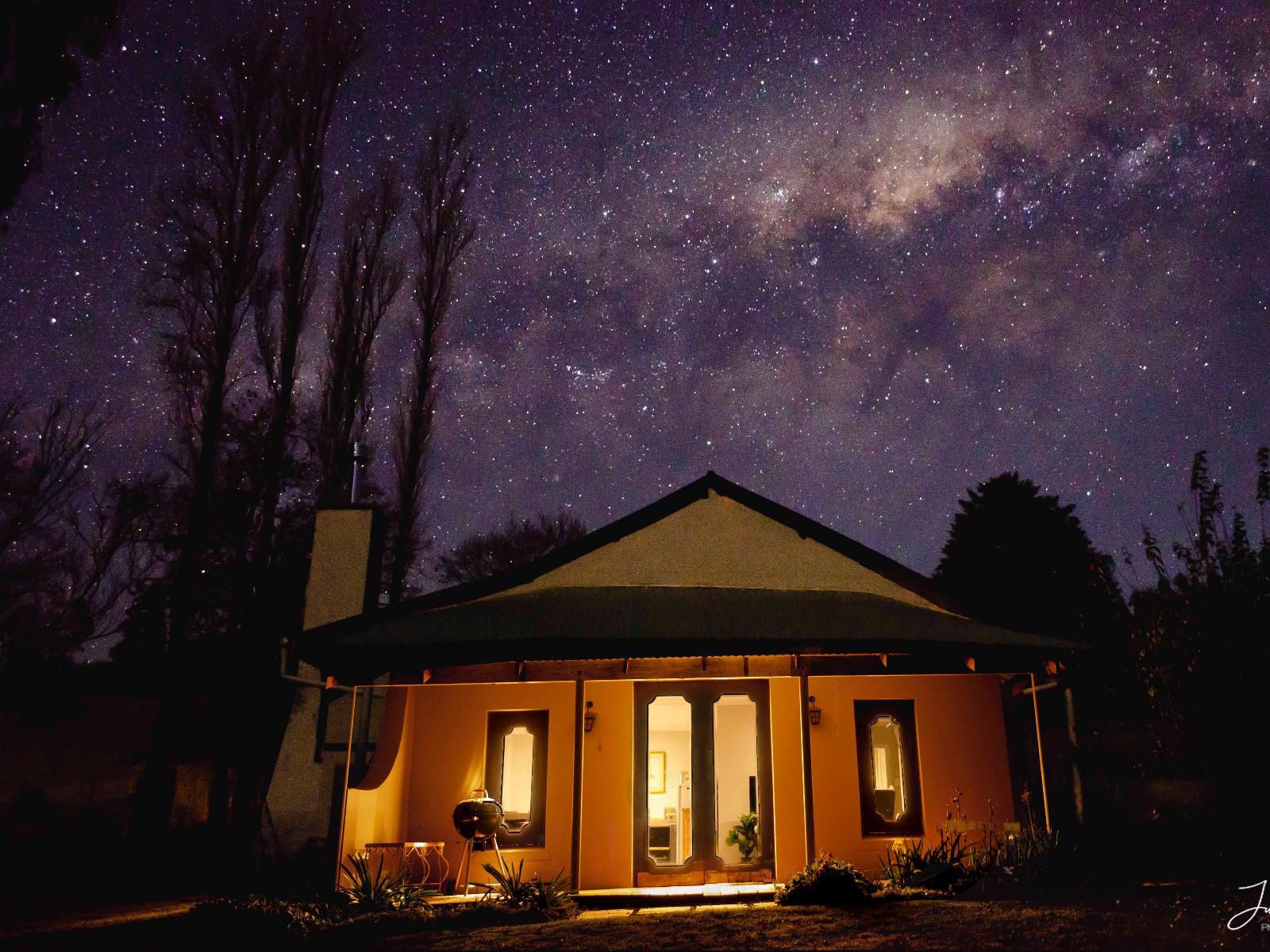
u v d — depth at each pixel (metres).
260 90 25.67
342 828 11.50
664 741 15.95
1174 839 11.48
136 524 23.62
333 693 16.70
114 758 20.19
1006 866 10.87
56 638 22.11
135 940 9.36
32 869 16.14
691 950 7.85
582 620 12.46
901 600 14.01
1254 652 11.88
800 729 12.68
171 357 23.12
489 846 12.88
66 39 10.26
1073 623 19.45
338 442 26.58
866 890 10.30
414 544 27.83
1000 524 27.88
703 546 14.39
